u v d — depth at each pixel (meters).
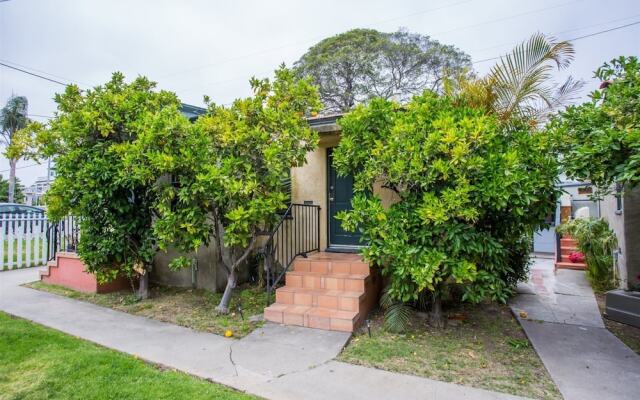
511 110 5.82
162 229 4.92
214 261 6.48
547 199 4.12
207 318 4.99
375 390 2.99
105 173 5.25
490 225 4.43
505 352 3.85
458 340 4.18
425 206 3.90
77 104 5.82
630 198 5.86
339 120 5.07
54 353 3.66
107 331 4.46
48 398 2.81
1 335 4.14
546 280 7.34
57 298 6.06
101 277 5.80
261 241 7.05
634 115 3.71
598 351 3.85
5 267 8.55
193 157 4.72
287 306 4.95
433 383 3.11
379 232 4.17
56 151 5.79
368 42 26.28
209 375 3.28
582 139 3.96
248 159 5.16
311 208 6.86
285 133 5.17
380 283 5.80
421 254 3.91
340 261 5.53
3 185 32.50
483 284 4.05
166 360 3.60
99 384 3.03
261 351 3.81
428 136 4.02
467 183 3.76
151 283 7.10
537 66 5.81
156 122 4.70
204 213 5.11
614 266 6.57
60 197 5.57
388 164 4.27
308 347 3.91
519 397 2.87
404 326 4.41
